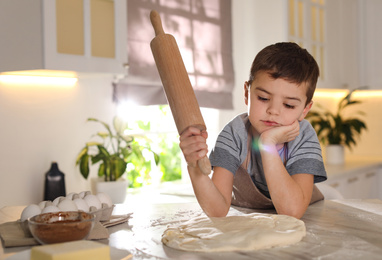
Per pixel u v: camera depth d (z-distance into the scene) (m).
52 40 1.83
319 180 1.28
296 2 3.31
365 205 1.24
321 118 3.56
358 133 3.52
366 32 3.91
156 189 2.97
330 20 3.58
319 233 0.93
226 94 3.27
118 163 2.21
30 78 2.20
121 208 1.23
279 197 1.11
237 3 3.44
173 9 2.89
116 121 2.35
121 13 2.13
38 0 1.81
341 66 3.70
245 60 3.51
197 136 0.97
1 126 2.10
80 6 1.94
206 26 3.13
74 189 2.38
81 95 2.42
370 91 4.11
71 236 0.80
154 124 3.07
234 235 0.86
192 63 3.01
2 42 1.93
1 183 2.10
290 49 1.15
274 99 1.12
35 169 2.22
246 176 1.21
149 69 2.68
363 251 0.81
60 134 2.32
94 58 2.00
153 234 0.95
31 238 0.87
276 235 0.85
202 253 0.81
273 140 1.14
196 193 1.11
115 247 0.84
